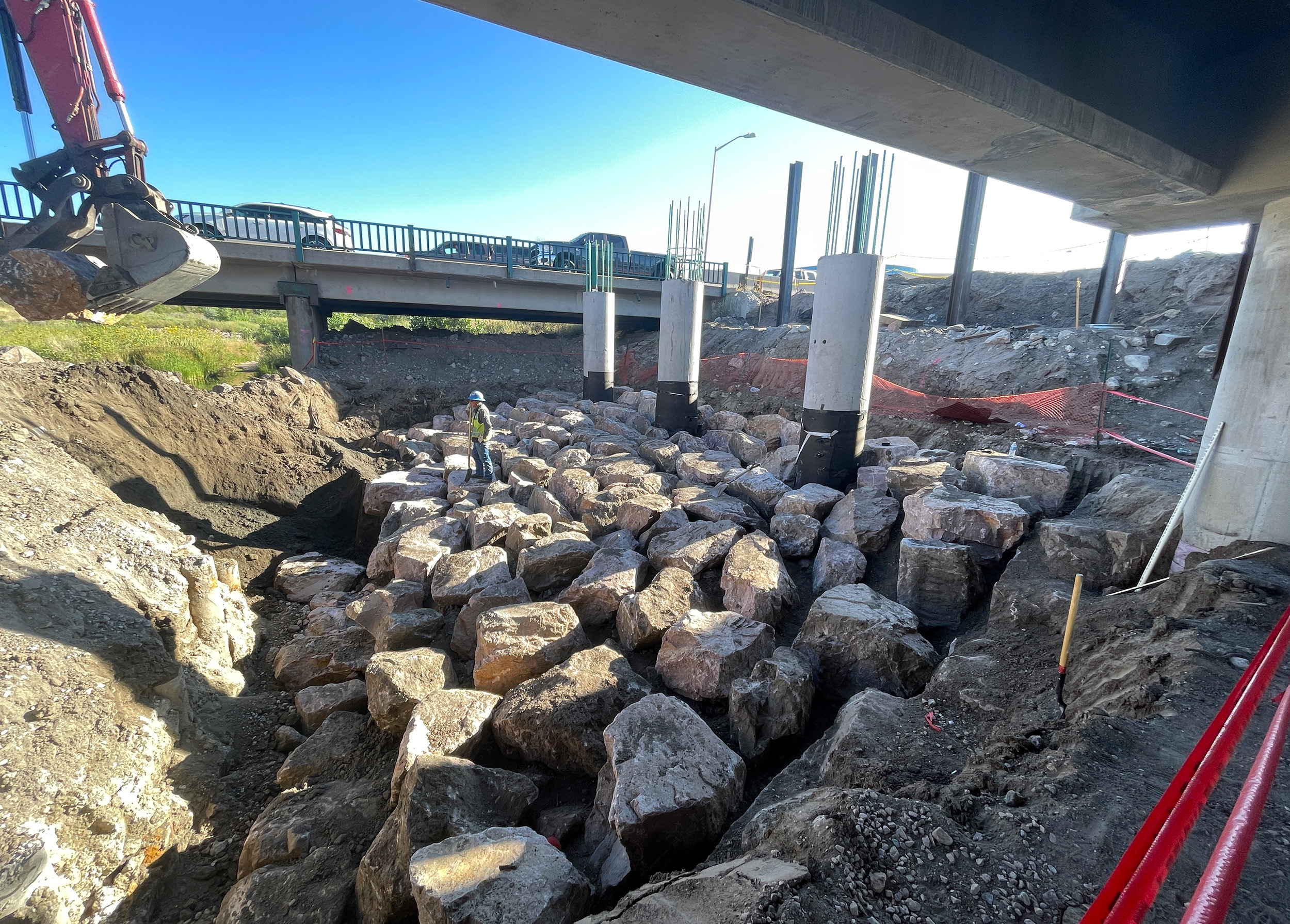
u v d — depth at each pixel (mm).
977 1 3889
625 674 4949
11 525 5207
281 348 19000
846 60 3586
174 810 4086
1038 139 4578
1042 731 3371
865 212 8344
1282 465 4688
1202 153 5273
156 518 7129
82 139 7371
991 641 4785
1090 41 4465
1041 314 16125
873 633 5023
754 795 4230
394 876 3348
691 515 8477
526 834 3184
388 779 4492
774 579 6312
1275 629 2840
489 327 27422
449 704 4645
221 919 3531
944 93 3938
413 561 7152
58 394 8102
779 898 2182
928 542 6109
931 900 2207
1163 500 5586
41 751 3639
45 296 6918
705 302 23141
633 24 3273
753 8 3062
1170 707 3115
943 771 3447
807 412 9141
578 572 7227
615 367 21172
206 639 5855
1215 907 1273
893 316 15680
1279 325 4727
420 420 16344
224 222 15977
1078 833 2455
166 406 9469
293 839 3873
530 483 9859
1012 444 8344
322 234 17750
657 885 2576
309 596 7695
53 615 4488
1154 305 14406
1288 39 4789
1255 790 1613
